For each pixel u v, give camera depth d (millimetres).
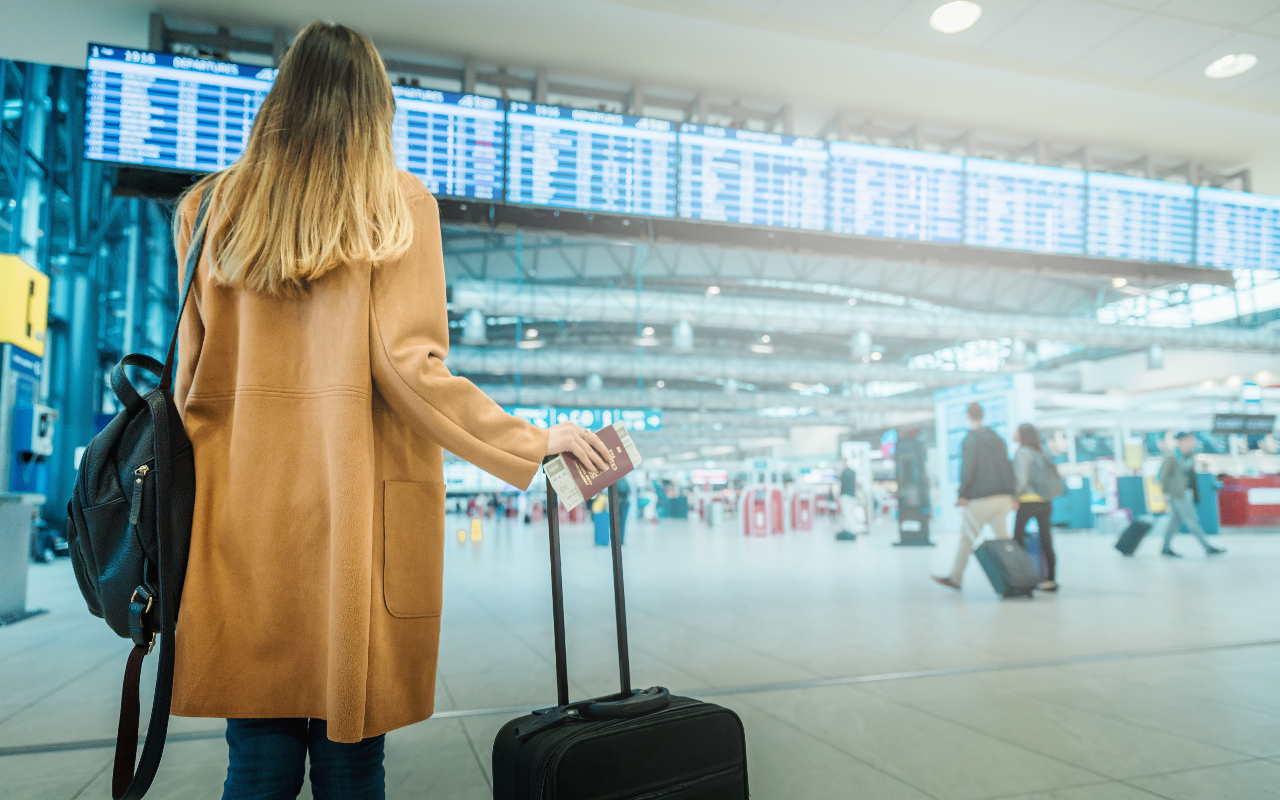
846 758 1937
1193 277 5539
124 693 847
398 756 1991
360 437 877
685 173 4352
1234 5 3785
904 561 8008
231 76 3688
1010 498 5184
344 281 903
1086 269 5324
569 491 1111
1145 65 4375
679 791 1094
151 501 834
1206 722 2232
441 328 984
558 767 992
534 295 16781
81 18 3770
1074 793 1709
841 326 18734
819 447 35594
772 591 5418
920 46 4184
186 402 929
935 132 5164
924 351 30984
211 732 2232
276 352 916
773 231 4602
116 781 845
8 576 4348
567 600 5012
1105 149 5422
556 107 4172
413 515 954
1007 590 4836
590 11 3844
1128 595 5016
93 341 11461
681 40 4094
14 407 4504
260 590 875
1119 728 2178
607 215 4258
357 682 826
